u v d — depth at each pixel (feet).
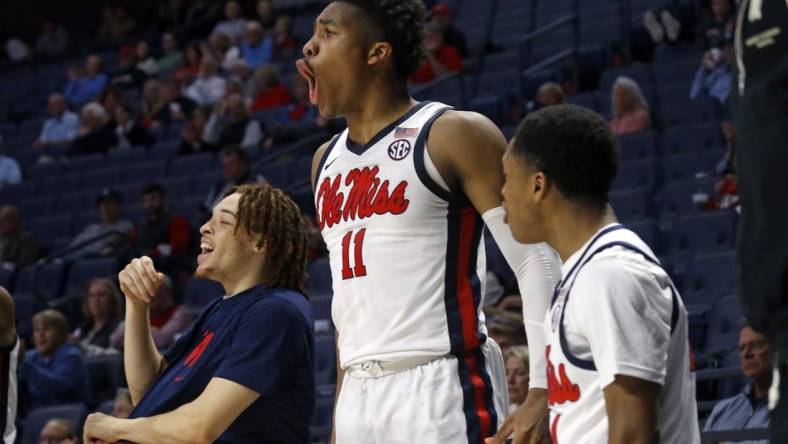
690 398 7.48
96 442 10.61
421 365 9.43
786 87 5.61
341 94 9.93
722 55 33.01
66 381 23.82
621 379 7.04
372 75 9.90
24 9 66.33
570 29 41.47
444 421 9.25
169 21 59.21
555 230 7.77
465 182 9.53
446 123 9.61
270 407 10.66
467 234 9.68
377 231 9.62
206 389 10.46
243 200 11.27
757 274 5.65
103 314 26.86
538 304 9.08
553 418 7.64
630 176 29.17
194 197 36.50
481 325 9.75
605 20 41.14
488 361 9.68
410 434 9.26
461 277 9.61
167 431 10.34
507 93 36.24
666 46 37.09
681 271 24.26
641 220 25.77
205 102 45.62
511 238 9.29
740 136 5.79
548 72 37.29
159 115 45.29
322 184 10.16
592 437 7.31
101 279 27.09
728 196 26.50
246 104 42.29
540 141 7.70
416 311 9.47
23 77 56.24
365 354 9.53
